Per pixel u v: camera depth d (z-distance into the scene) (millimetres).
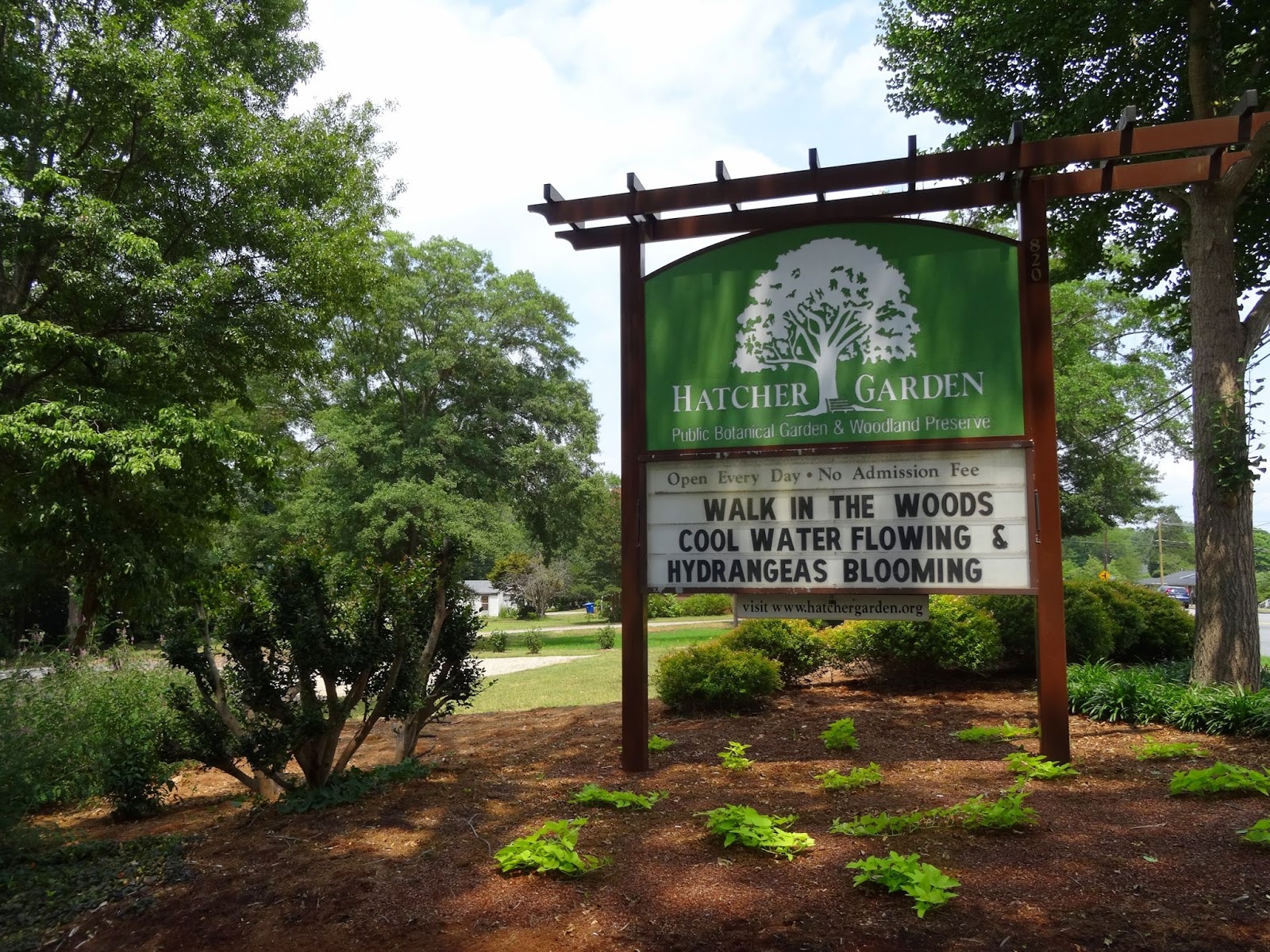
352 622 5777
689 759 6750
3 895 4664
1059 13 10055
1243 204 10664
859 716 8312
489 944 3525
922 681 10227
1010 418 6227
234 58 18422
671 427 6820
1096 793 5234
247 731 5711
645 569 6746
